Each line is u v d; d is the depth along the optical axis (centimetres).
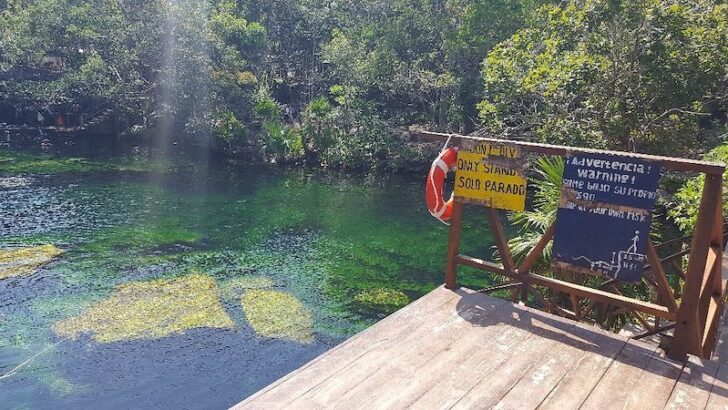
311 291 1438
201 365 1076
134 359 1085
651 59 1145
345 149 3050
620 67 1179
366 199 2477
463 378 354
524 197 436
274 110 3309
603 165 390
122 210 2119
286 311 1309
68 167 2809
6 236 1738
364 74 3045
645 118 1152
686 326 379
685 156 1190
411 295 1436
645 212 380
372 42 3222
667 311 385
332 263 1655
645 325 599
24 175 2589
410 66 2959
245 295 1389
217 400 976
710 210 356
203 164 3058
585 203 402
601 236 399
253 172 2944
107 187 2466
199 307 1303
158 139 3569
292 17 3819
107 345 1125
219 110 3297
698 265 367
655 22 1151
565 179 407
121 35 3344
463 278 1502
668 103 1162
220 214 2144
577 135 1145
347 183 2783
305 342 1174
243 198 2417
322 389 337
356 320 1284
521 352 387
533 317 439
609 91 1185
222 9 3581
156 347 1130
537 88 1243
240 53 3491
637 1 1172
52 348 1104
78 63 3544
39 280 1407
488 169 446
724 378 364
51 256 1579
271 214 2181
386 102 3183
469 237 1906
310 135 3169
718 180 350
